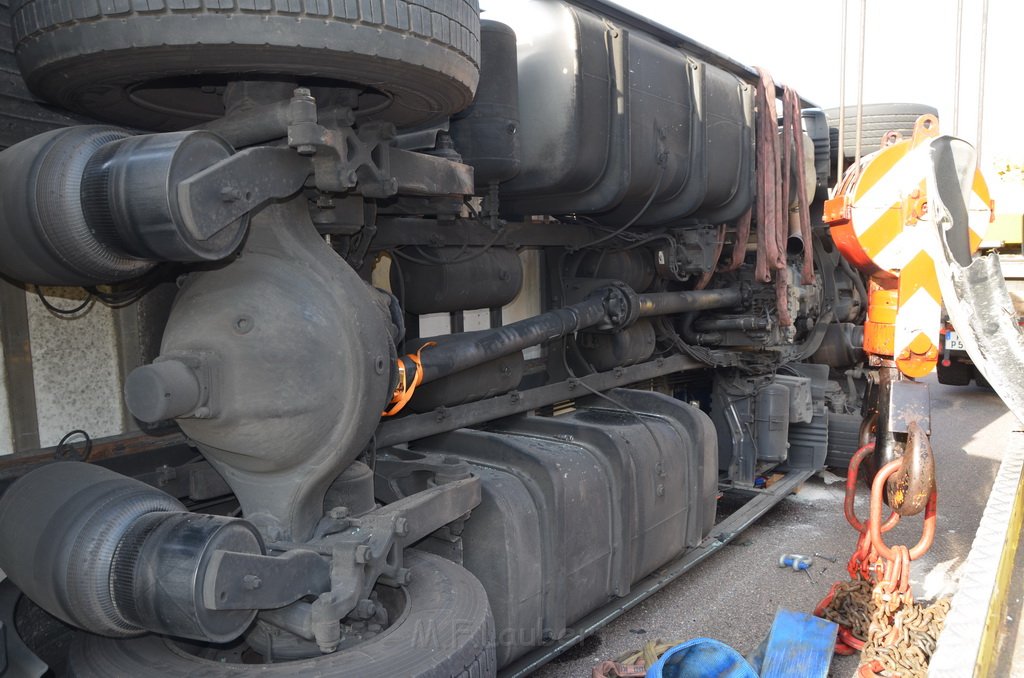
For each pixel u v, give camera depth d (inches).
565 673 134.4
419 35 77.2
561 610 130.6
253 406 83.5
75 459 97.0
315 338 85.2
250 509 92.0
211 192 72.8
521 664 123.7
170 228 70.9
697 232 189.0
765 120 193.8
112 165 73.0
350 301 88.1
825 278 259.3
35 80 79.0
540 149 141.1
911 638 122.3
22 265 80.0
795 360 257.0
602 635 148.2
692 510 170.1
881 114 252.8
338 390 86.3
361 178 90.9
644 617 155.6
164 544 73.0
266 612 87.4
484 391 148.9
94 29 69.9
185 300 88.3
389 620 101.1
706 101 173.8
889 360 135.8
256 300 85.1
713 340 220.2
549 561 127.6
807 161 231.8
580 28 139.3
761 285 220.1
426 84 83.4
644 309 177.8
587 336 184.5
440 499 104.8
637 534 150.6
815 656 123.6
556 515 128.4
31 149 77.6
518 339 143.4
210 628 71.9
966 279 115.3
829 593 156.6
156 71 75.5
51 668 94.2
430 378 125.3
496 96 131.3
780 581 173.2
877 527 129.5
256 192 78.4
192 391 80.2
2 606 85.9
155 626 73.7
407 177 97.8
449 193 107.3
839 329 276.4
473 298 149.2
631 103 150.8
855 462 143.4
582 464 138.1
